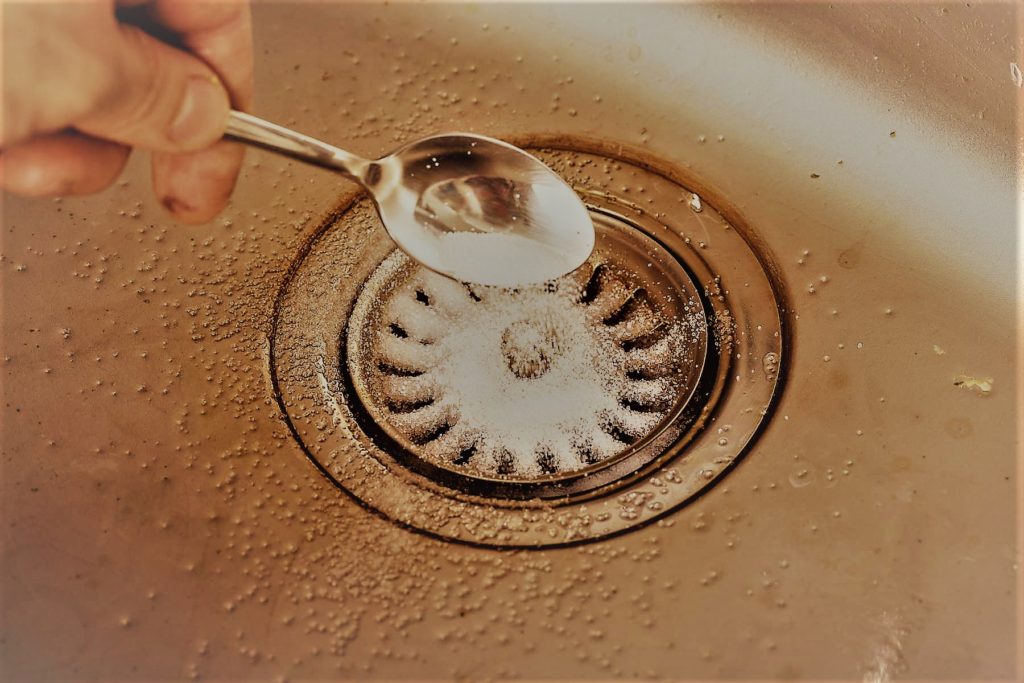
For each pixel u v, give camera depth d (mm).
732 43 402
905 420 351
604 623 326
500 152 348
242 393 362
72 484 346
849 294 370
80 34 331
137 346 367
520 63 406
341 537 340
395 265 379
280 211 387
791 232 380
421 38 407
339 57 405
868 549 332
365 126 402
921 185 383
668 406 359
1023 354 358
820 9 401
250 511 344
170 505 344
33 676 319
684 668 318
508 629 326
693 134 396
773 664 318
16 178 346
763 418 354
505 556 338
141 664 320
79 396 359
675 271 376
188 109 339
